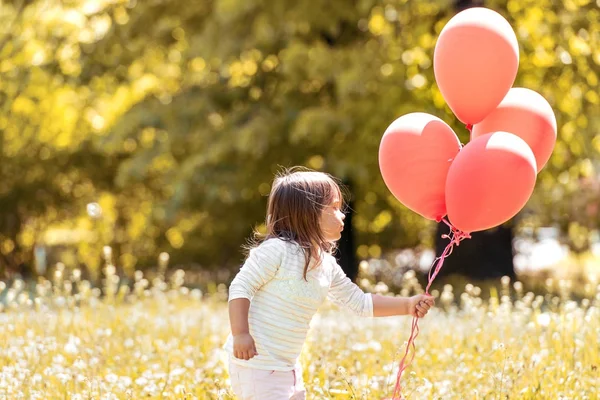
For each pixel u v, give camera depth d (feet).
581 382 19.31
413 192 15.28
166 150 54.70
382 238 73.77
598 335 22.94
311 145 53.83
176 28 58.65
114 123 59.57
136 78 62.49
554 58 50.01
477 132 16.03
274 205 15.19
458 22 15.56
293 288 14.52
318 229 14.98
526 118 15.67
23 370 19.99
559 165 53.31
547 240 78.33
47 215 75.51
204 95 56.08
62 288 46.73
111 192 73.77
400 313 15.56
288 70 48.55
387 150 15.42
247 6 49.47
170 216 55.16
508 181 14.15
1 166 69.21
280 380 14.37
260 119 51.75
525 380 19.21
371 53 49.01
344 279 15.61
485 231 58.49
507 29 15.48
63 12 61.46
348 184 58.75
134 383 19.95
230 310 14.24
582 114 49.88
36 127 66.08
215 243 70.64
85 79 60.34
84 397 18.29
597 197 61.67
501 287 50.78
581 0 49.88
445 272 59.00
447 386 19.24
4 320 28.17
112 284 31.99
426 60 49.96
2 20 61.93
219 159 52.80
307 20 49.98
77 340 23.77
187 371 21.43
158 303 33.01
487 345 23.20
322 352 22.29
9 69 61.21
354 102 48.29
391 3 48.78
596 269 80.33
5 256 75.41
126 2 59.41
